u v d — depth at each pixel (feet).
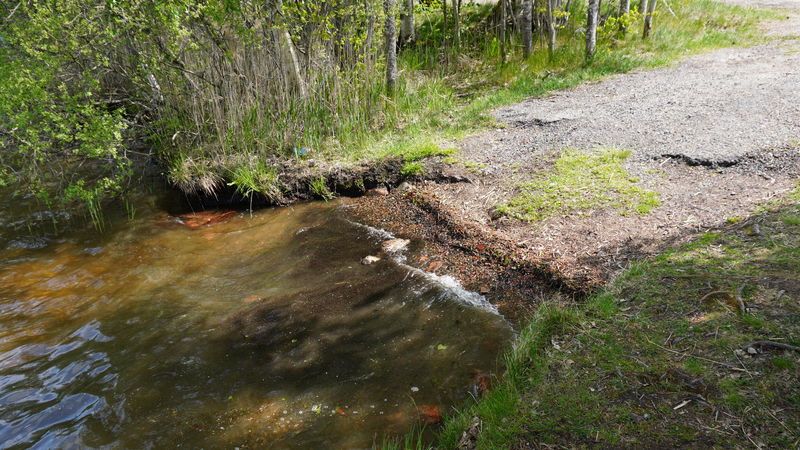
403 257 16.63
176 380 11.95
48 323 14.65
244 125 24.36
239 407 10.98
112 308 15.25
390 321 13.48
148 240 19.86
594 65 32.30
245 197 22.70
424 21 44.60
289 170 23.27
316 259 17.33
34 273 17.67
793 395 8.34
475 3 45.62
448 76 34.58
